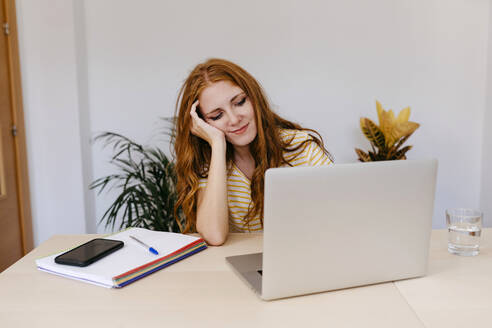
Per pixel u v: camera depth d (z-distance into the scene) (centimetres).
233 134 134
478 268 101
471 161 308
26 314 78
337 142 299
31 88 266
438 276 96
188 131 139
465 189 311
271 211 79
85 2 279
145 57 286
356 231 86
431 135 304
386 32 292
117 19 282
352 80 294
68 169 273
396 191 87
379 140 263
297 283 84
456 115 302
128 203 237
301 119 295
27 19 261
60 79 266
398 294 87
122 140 291
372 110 297
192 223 144
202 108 134
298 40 289
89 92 287
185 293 87
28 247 270
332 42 291
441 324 74
